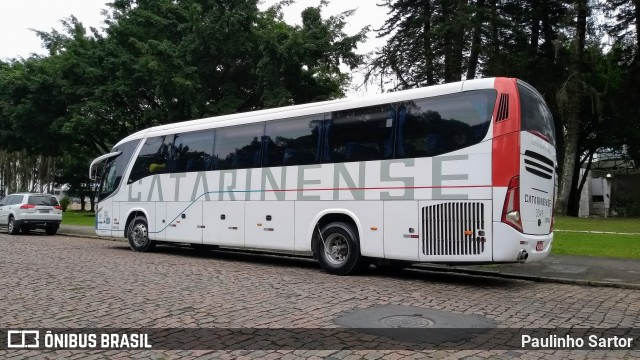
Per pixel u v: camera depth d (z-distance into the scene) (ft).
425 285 31.78
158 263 40.86
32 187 208.95
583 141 125.90
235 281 31.58
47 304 24.82
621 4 95.86
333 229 35.94
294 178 38.45
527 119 30.83
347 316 22.40
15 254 46.52
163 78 73.15
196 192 45.39
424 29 95.71
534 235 30.81
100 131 86.33
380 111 34.63
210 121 45.60
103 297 26.32
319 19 79.36
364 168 34.76
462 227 30.45
